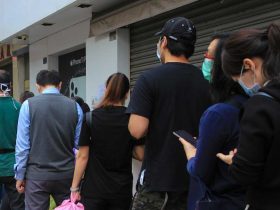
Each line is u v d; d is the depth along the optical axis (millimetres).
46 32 10930
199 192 2822
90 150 4246
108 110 4188
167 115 3248
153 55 7691
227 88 2498
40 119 4883
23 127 4875
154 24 7645
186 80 3307
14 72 13914
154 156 3268
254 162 2002
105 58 8625
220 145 2404
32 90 12312
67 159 4969
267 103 2016
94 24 8883
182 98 3275
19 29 10711
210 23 6469
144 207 3283
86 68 9383
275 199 2039
